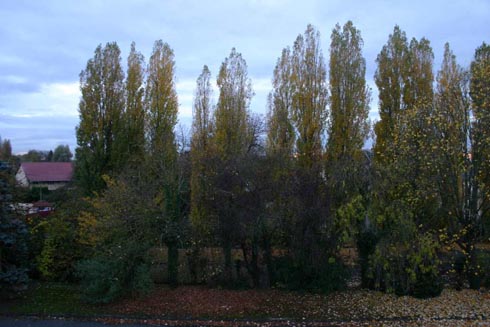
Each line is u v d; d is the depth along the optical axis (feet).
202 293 39.93
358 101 60.80
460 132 39.34
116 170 70.13
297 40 60.75
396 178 39.63
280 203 38.55
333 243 38.63
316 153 57.72
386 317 33.19
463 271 40.22
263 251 41.45
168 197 42.88
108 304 36.73
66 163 187.32
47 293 40.09
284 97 60.80
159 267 44.16
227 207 38.60
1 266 38.81
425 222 40.45
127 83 78.43
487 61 41.24
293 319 33.19
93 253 42.01
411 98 71.87
